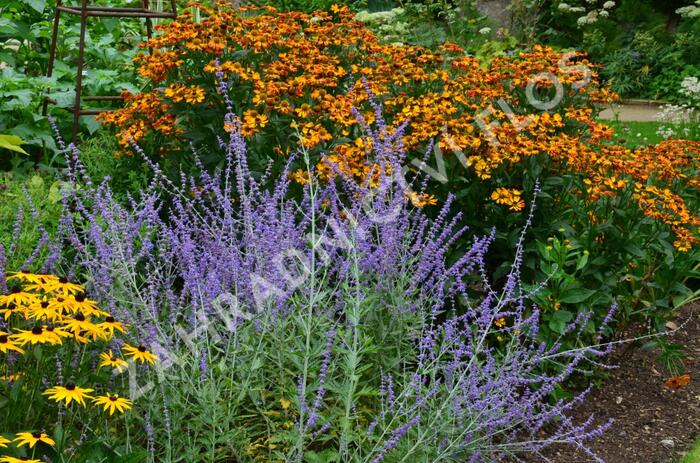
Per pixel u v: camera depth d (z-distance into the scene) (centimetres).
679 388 459
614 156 449
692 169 532
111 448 283
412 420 305
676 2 1541
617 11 1530
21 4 691
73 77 648
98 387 321
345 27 516
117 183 507
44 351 294
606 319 401
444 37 1055
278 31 485
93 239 350
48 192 476
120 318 321
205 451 329
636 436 407
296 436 307
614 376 468
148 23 681
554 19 1502
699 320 551
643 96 1337
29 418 289
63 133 615
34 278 298
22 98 585
